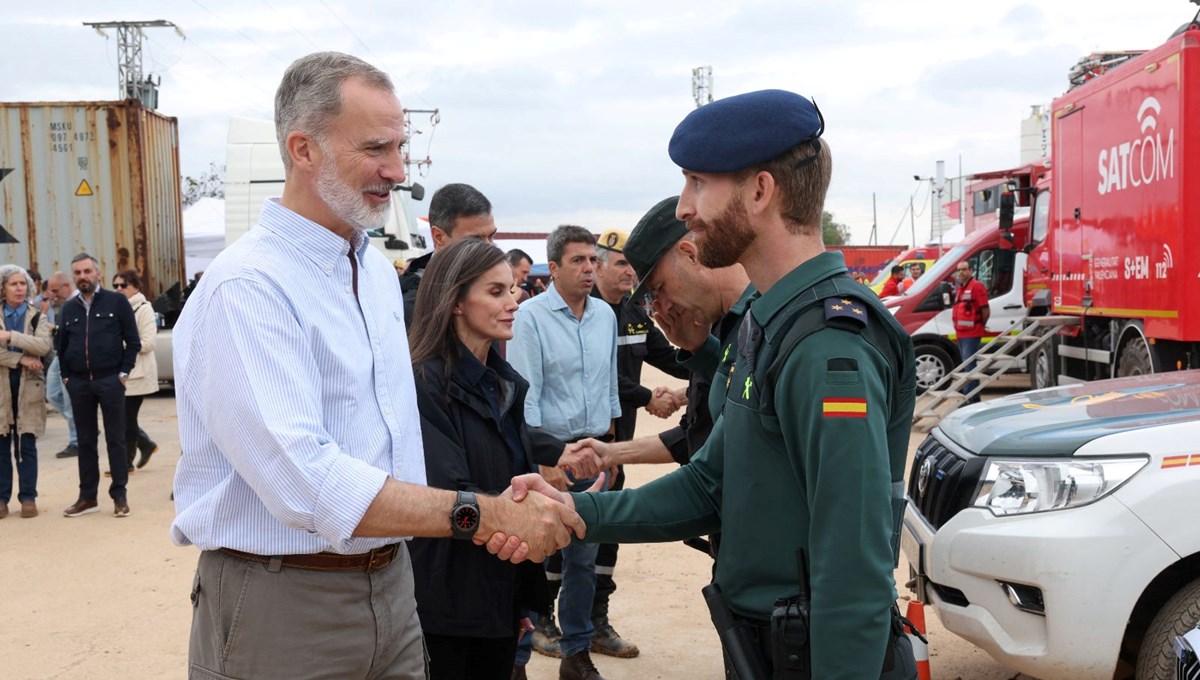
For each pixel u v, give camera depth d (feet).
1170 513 9.77
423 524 6.39
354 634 6.75
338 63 6.56
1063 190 32.30
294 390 6.18
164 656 15.06
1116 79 27.45
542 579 9.47
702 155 6.16
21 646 15.52
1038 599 10.20
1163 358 25.52
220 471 6.56
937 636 14.90
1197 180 23.32
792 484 6.00
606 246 15.72
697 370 10.05
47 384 32.42
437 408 9.04
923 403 40.22
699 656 14.65
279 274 6.37
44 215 43.24
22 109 42.86
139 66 72.59
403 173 6.77
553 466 10.29
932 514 11.78
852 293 5.90
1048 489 10.36
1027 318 34.86
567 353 13.91
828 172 6.31
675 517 7.20
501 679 9.63
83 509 24.52
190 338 6.49
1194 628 9.12
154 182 44.93
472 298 9.21
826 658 5.49
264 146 48.96
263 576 6.53
